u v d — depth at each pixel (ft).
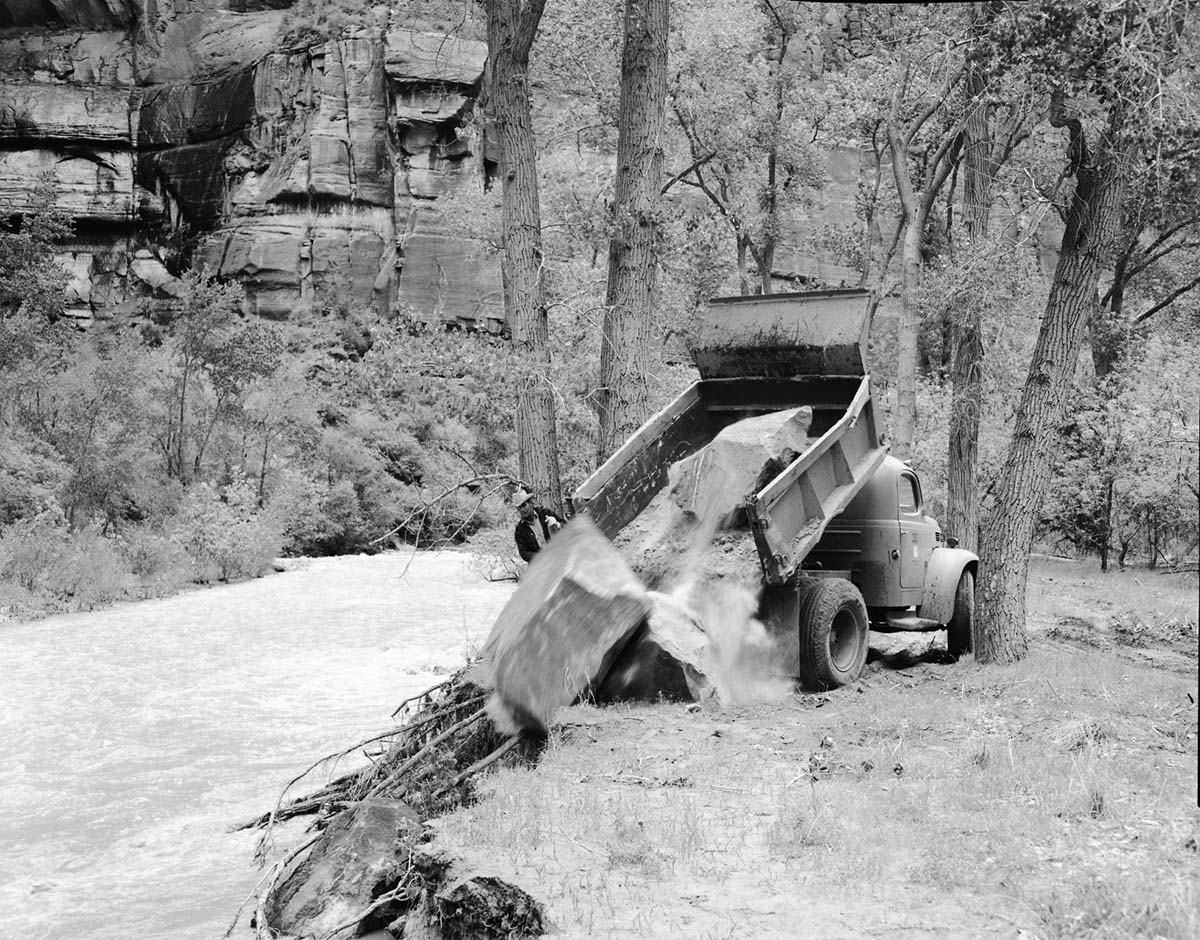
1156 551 96.84
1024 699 29.07
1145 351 95.14
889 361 128.26
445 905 16.29
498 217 109.70
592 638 27.45
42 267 137.69
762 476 31.42
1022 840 17.71
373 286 224.74
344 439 152.56
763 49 98.94
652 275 46.39
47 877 21.86
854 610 32.53
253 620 63.57
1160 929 13.82
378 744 31.40
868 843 17.76
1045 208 39.78
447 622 61.62
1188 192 36.19
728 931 14.35
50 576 76.84
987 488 95.71
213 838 23.99
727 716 27.30
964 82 55.52
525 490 37.78
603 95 83.10
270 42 235.61
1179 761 22.47
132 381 122.62
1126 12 30.55
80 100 232.94
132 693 40.73
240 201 228.63
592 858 17.26
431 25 228.02
